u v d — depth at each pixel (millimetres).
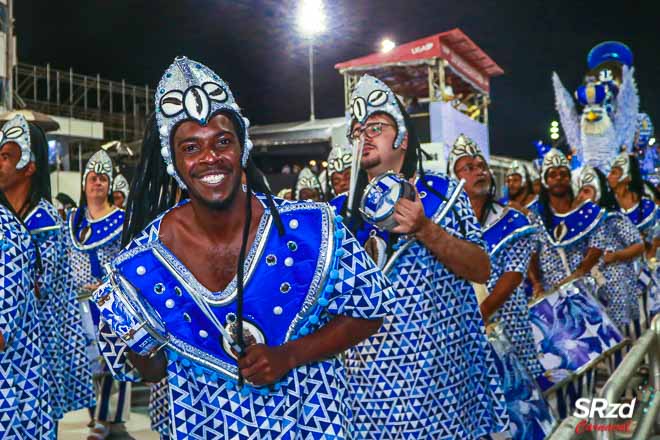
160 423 4496
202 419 1948
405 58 22234
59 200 13328
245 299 1899
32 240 2955
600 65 16438
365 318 1981
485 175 4180
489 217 4219
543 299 5395
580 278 5539
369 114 3096
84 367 4266
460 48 23484
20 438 2971
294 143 24062
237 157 1902
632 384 5516
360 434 3002
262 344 1871
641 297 8305
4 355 2924
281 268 1910
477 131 24672
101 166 5957
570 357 5207
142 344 1886
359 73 23500
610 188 7199
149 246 1945
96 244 5863
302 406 1954
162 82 1909
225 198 1872
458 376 3012
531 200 8289
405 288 2947
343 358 3072
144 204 2227
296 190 9352
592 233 6355
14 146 3730
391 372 2953
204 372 1938
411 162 3117
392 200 2770
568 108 16766
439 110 21766
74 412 6488
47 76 32906
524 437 3992
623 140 16125
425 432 2928
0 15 20938
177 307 1926
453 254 2877
